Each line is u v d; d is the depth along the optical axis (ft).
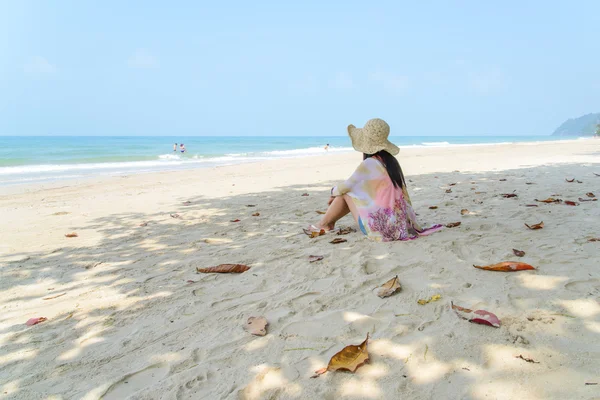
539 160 50.52
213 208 23.06
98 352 7.76
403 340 7.43
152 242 15.78
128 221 20.20
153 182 40.93
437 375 6.35
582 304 8.19
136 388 6.61
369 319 8.32
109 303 10.02
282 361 7.06
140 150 139.03
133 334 8.39
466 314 8.01
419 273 10.60
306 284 10.50
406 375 6.40
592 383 5.84
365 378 6.40
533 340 7.07
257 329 8.13
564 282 9.31
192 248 14.66
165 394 6.34
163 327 8.62
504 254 11.62
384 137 13.94
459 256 11.72
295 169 52.31
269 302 9.53
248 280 11.11
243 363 7.07
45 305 10.07
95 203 26.78
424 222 16.67
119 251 14.66
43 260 13.82
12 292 11.01
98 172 55.67
